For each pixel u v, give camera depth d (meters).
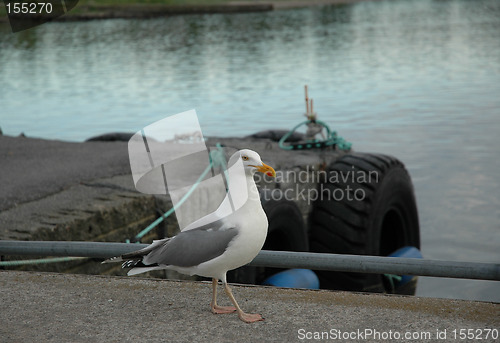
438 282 10.54
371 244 10.57
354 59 39.28
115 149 13.02
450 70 33.56
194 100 26.34
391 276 10.59
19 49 48.53
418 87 28.42
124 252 5.12
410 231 11.49
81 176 10.48
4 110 24.95
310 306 4.80
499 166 15.81
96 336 4.37
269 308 4.79
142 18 79.38
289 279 9.40
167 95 27.69
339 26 65.69
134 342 4.26
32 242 5.34
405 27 62.69
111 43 52.00
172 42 52.06
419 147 17.88
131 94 28.12
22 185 9.96
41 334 4.41
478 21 67.56
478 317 4.54
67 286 5.31
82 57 42.97
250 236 4.17
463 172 15.49
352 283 10.58
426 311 4.66
